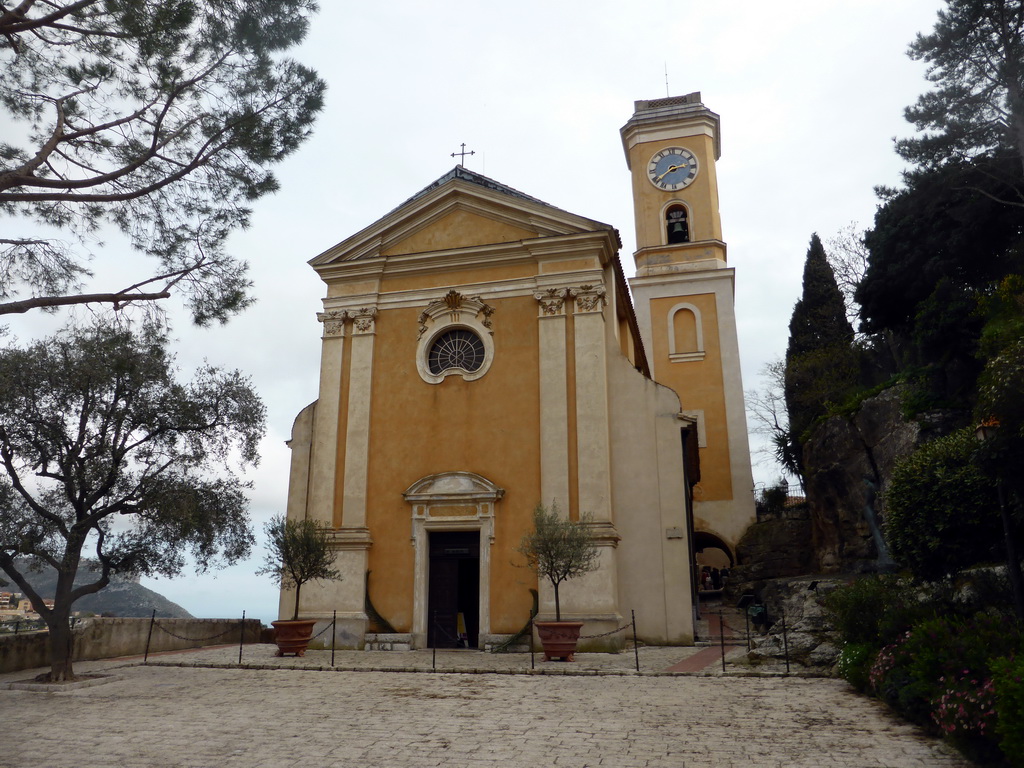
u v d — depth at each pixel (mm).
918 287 23375
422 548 18875
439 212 21344
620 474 19078
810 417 32031
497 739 8508
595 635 17141
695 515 31781
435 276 20938
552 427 18828
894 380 23438
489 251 20453
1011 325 15828
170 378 14203
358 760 7699
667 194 36188
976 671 8203
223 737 8750
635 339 26531
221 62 10641
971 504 11016
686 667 13875
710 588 30688
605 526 17906
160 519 13180
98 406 13367
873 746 7902
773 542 28578
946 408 20359
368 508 19531
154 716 9984
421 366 20219
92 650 16406
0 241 10227
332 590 18891
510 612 18000
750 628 20562
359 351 20734
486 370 19797
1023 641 8305
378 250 21469
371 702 10852
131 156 10617
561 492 18344
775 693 10984
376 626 18531
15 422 12789
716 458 32250
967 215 21312
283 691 11891
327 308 21281
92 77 10328
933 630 9383
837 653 12750
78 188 10406
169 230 10938
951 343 20797
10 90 10242
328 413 20406
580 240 19844
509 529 18547
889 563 18750
